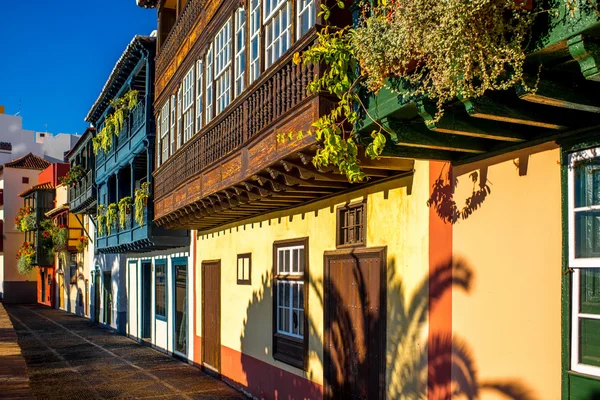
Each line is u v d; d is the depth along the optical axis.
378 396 7.28
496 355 5.44
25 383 7.30
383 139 5.01
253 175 7.96
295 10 6.95
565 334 4.67
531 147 5.13
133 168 17.88
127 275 24.34
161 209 14.29
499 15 3.58
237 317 12.55
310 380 9.15
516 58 3.58
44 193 40.50
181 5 13.54
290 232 10.03
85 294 33.88
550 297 4.91
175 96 13.25
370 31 4.56
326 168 6.30
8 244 46.84
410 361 6.72
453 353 6.00
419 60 4.30
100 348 20.27
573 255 4.64
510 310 5.30
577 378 4.54
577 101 3.96
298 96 6.56
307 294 9.30
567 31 3.36
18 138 57.72
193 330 15.86
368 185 7.67
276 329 10.55
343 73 5.31
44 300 45.41
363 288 7.73
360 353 7.75
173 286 17.84
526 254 5.16
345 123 6.11
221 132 9.55
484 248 5.64
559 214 4.85
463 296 5.90
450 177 6.14
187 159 11.73
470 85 3.94
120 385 13.54
